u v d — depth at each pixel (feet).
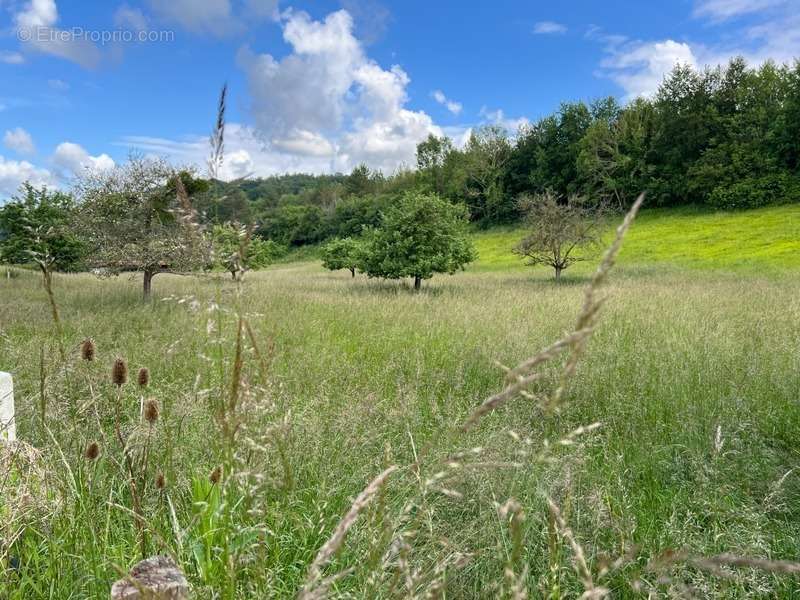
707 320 31.81
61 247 47.42
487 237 196.54
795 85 180.96
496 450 11.86
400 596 6.23
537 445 12.12
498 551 8.69
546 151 228.84
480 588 8.47
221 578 6.73
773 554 9.68
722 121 184.96
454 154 261.85
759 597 8.45
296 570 8.48
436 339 30.01
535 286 74.23
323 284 81.35
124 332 28.45
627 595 8.22
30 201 48.08
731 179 170.30
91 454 8.32
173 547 8.09
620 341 26.25
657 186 185.98
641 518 10.84
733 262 99.09
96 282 66.13
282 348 24.67
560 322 32.30
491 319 35.17
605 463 13.51
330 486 11.09
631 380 20.59
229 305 5.99
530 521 9.21
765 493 12.00
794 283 63.41
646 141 200.34
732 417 16.07
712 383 19.65
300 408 15.78
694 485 12.53
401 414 15.78
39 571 7.78
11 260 48.57
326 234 256.93
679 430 15.93
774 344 24.98
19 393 16.52
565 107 228.43
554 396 3.87
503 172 230.27
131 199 46.50
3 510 8.10
